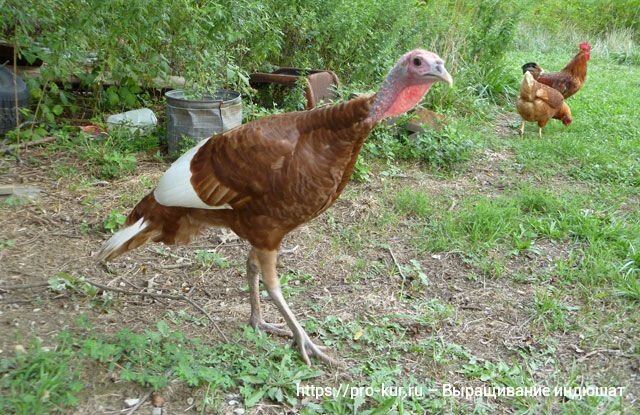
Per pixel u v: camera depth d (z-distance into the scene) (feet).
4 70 9.80
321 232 7.91
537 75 14.24
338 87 11.00
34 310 5.96
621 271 7.17
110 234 7.37
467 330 6.26
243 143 5.12
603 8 29.71
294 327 5.71
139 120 10.34
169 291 6.53
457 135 10.54
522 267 7.35
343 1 12.64
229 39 9.29
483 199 8.81
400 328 6.16
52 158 9.14
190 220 5.63
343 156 5.13
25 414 4.67
